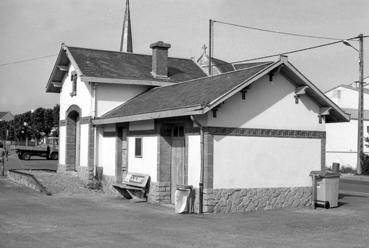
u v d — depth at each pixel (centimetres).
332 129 4656
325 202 1612
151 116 1622
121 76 2083
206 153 1463
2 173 2880
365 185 2795
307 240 1066
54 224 1234
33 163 4447
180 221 1315
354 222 1330
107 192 1998
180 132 1620
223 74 1741
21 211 1462
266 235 1122
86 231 1141
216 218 1381
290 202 1630
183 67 2491
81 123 2184
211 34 3111
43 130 8788
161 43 2225
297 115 1659
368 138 4147
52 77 2464
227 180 1500
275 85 1611
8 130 9169
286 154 1628
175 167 1642
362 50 3653
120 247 964
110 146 2016
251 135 1552
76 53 2217
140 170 1767
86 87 2133
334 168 2081
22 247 952
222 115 1496
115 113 1941
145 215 1415
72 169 2372
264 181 1577
